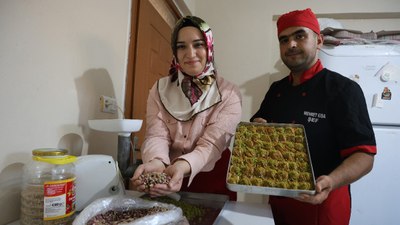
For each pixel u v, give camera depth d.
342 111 0.95
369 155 0.86
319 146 1.00
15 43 0.67
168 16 2.06
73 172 0.72
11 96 0.67
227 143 0.95
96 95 1.06
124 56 1.29
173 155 1.01
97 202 0.65
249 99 2.23
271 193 0.66
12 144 0.67
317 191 0.65
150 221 0.58
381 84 1.68
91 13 1.00
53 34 0.81
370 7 2.09
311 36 1.05
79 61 0.94
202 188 1.09
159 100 1.05
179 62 1.02
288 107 1.10
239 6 2.29
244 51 2.26
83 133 0.98
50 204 0.60
